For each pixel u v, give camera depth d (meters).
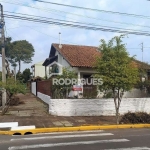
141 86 19.62
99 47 13.26
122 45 13.02
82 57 22.08
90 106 15.55
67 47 24.83
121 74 12.64
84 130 11.64
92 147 7.92
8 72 25.56
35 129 11.15
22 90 15.66
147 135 10.11
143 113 13.83
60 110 15.31
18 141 8.98
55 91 15.89
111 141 8.86
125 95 19.12
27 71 56.62
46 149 7.69
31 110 17.66
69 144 8.37
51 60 28.94
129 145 8.22
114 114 15.88
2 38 17.14
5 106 16.34
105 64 12.63
